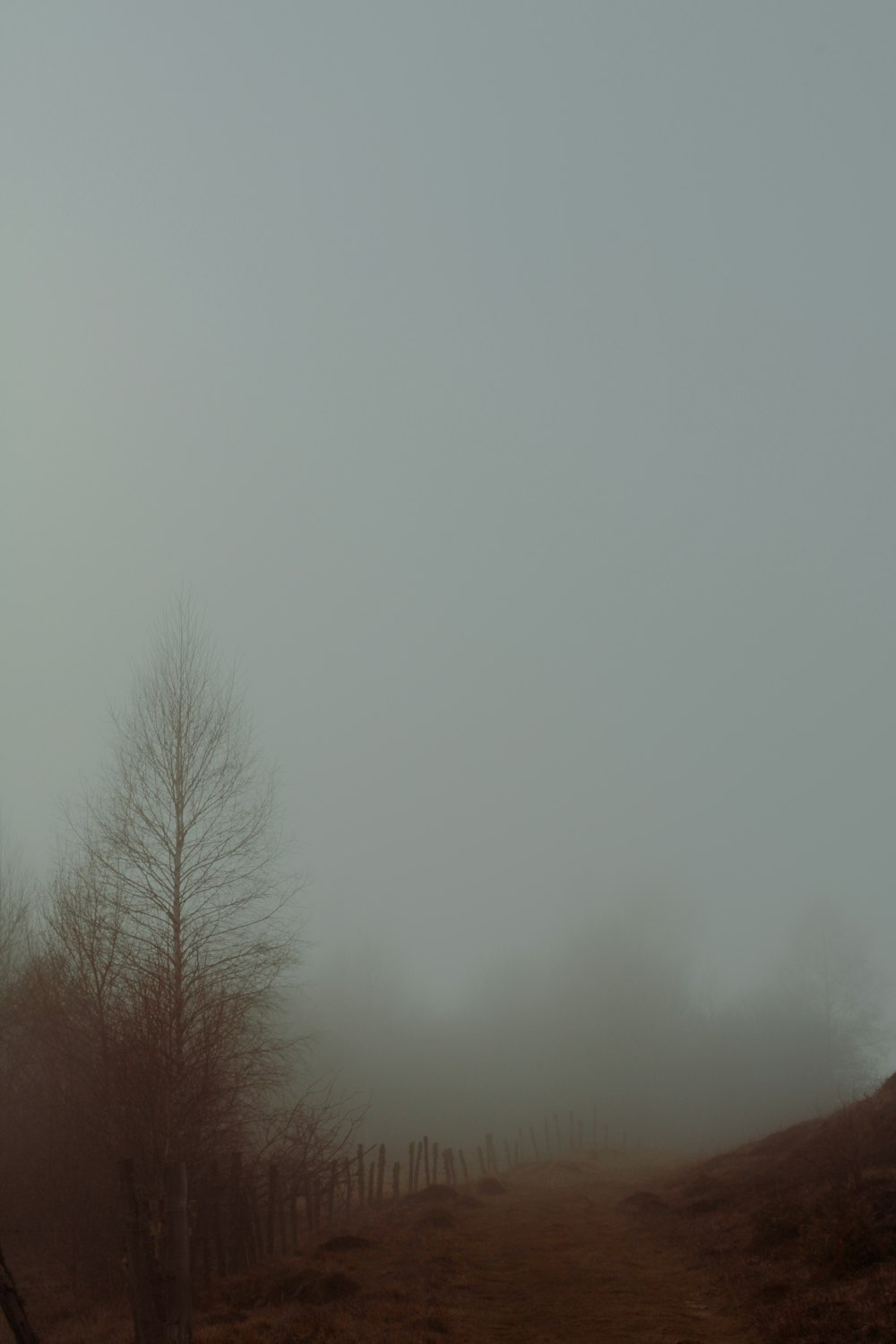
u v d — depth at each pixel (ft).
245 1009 62.28
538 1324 45.57
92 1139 59.00
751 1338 40.42
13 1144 71.46
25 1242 70.85
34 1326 53.52
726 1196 72.95
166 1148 54.49
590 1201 95.30
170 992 59.21
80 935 60.23
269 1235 70.38
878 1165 62.49
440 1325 45.55
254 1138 77.77
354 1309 49.52
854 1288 42.14
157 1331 40.96
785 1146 88.12
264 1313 51.19
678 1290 51.01
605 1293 51.11
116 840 62.69
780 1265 50.19
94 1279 59.98
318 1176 92.99
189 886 63.00
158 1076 56.13
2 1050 72.64
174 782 64.39
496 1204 95.86
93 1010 58.85
